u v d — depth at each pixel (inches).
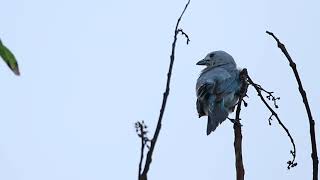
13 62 213.9
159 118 225.1
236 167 276.2
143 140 216.8
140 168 214.1
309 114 283.3
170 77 239.3
